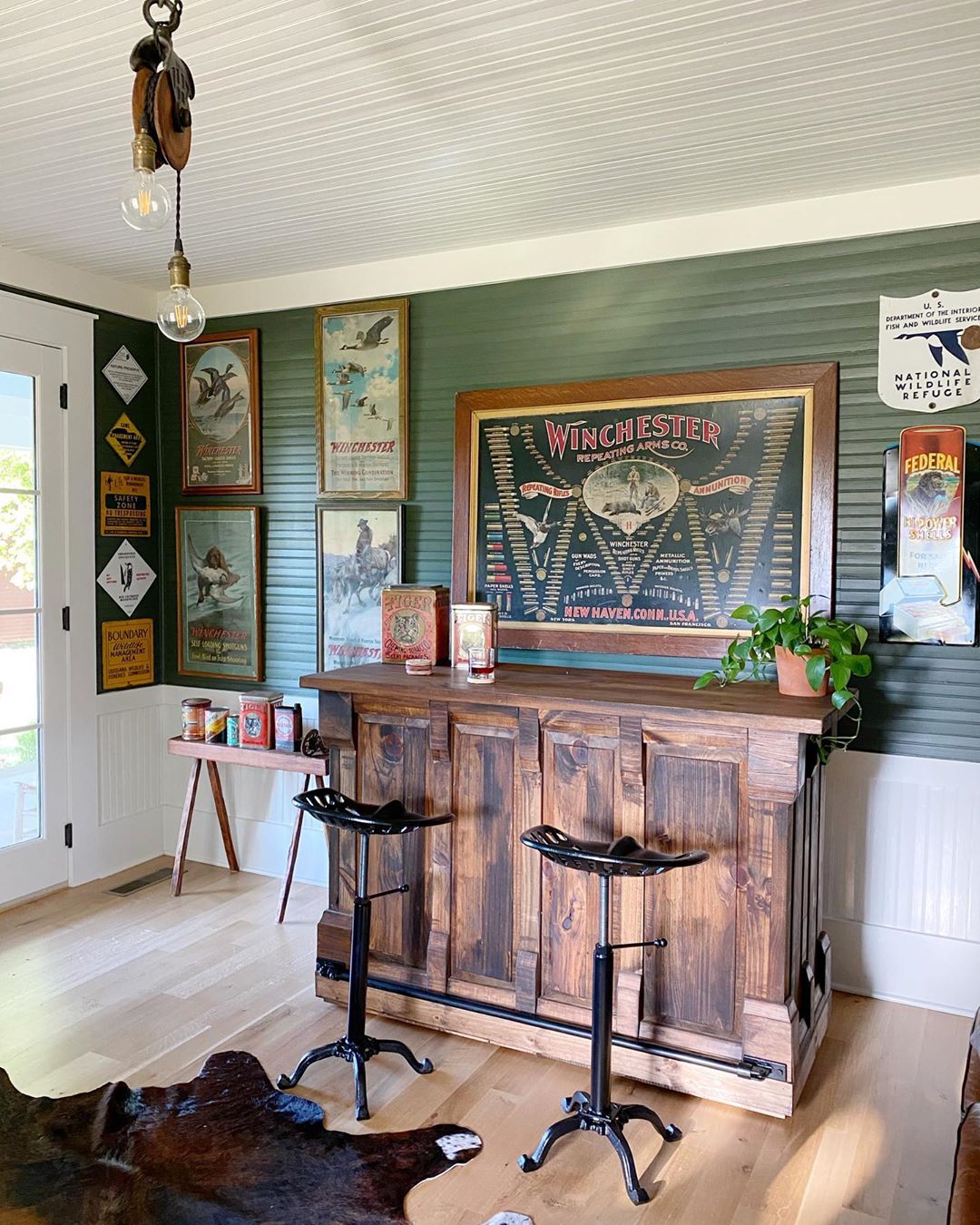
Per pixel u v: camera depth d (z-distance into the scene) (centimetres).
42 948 340
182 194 294
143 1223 202
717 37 200
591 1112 225
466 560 357
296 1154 226
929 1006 304
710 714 246
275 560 409
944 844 298
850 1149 231
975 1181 150
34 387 374
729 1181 219
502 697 272
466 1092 255
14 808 378
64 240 347
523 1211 208
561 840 246
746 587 314
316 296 387
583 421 336
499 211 312
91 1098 248
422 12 189
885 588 299
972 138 253
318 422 389
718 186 289
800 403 305
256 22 192
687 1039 255
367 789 300
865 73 215
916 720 300
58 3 186
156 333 429
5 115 238
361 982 253
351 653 390
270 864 419
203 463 420
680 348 323
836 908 315
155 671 438
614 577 334
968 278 284
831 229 298
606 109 234
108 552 411
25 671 379
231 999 304
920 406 292
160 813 445
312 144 255
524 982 275
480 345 356
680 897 256
